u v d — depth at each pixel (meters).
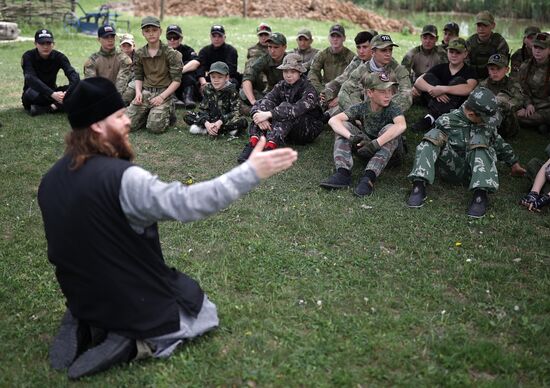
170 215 2.48
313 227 4.48
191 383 2.73
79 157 2.59
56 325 3.24
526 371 2.87
